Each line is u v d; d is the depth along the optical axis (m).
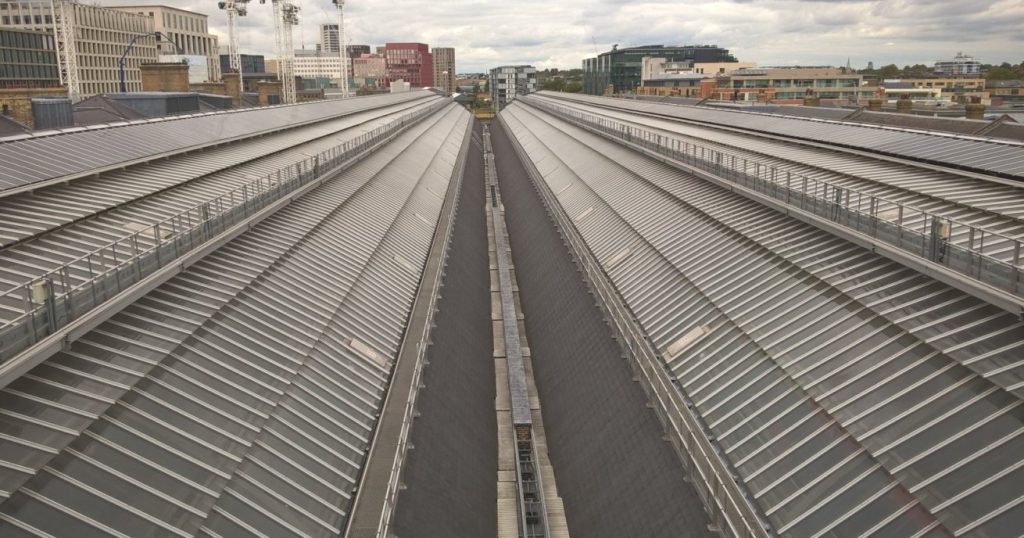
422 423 26.78
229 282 26.34
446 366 32.84
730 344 26.52
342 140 64.44
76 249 23.91
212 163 39.97
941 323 20.33
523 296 50.81
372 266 36.00
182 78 78.44
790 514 18.66
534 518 28.22
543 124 116.69
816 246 28.56
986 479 15.89
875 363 20.86
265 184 36.78
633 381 29.56
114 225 26.78
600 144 72.25
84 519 14.88
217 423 19.41
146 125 42.59
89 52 128.25
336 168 46.69
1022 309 17.75
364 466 21.78
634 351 29.67
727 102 114.81
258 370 22.61
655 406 26.50
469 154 109.62
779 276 28.16
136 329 21.06
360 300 31.66
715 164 40.94
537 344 41.88
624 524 24.22
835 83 149.12
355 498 20.25
